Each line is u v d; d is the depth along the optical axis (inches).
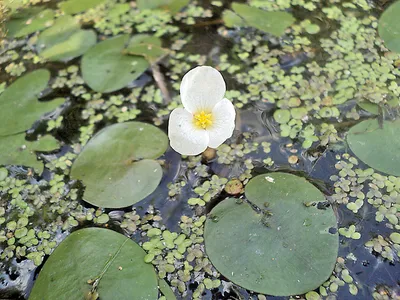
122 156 9.5
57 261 8.5
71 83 10.7
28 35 11.6
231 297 8.2
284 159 9.4
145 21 11.7
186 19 11.6
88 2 12.1
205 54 11.0
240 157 9.5
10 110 10.3
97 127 10.1
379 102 10.0
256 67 10.7
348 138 9.5
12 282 8.6
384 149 9.3
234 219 8.7
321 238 8.4
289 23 11.3
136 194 9.1
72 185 9.3
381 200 8.9
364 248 8.5
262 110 10.0
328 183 9.1
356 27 11.2
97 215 9.0
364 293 8.2
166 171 9.4
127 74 10.7
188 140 8.7
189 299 8.2
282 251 8.3
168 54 11.0
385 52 10.8
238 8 11.7
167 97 10.4
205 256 8.5
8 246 8.9
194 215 8.9
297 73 10.5
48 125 10.1
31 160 9.7
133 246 8.6
